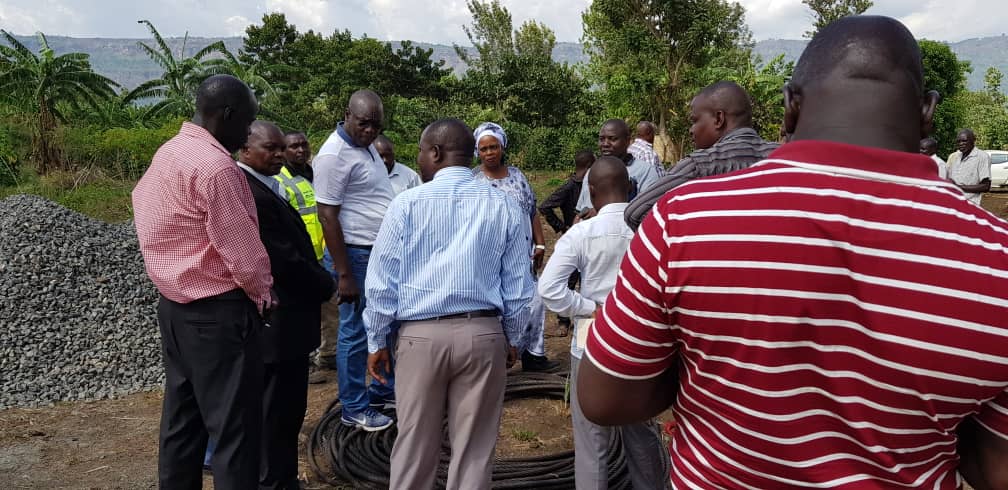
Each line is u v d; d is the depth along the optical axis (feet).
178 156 9.20
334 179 13.16
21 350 18.57
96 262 23.02
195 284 9.27
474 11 129.90
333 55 132.98
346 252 13.48
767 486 3.92
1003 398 3.59
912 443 3.63
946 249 3.43
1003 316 3.37
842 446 3.69
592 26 85.30
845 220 3.49
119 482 12.86
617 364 4.15
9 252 21.99
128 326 20.47
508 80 106.42
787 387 3.66
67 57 63.21
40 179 57.41
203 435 10.11
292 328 10.82
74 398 17.16
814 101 3.96
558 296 9.76
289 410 11.15
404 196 9.86
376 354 10.09
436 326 9.62
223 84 9.41
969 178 28.48
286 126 90.33
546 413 15.97
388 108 103.14
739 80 70.49
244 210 9.27
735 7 106.22
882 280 3.43
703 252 3.66
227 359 9.39
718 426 4.01
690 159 9.19
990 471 3.72
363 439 13.91
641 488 10.22
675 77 73.97
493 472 12.57
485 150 16.55
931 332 3.40
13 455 13.93
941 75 91.09
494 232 9.97
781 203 3.59
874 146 3.76
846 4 96.58
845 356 3.53
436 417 9.89
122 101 76.74
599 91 99.35
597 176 10.12
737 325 3.65
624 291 4.05
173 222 9.15
